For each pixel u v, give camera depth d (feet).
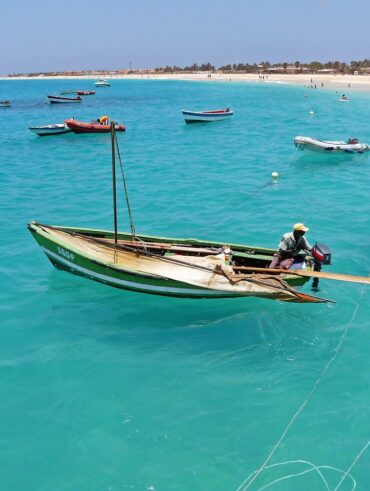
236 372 33.83
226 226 63.05
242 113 208.95
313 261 42.19
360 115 187.52
